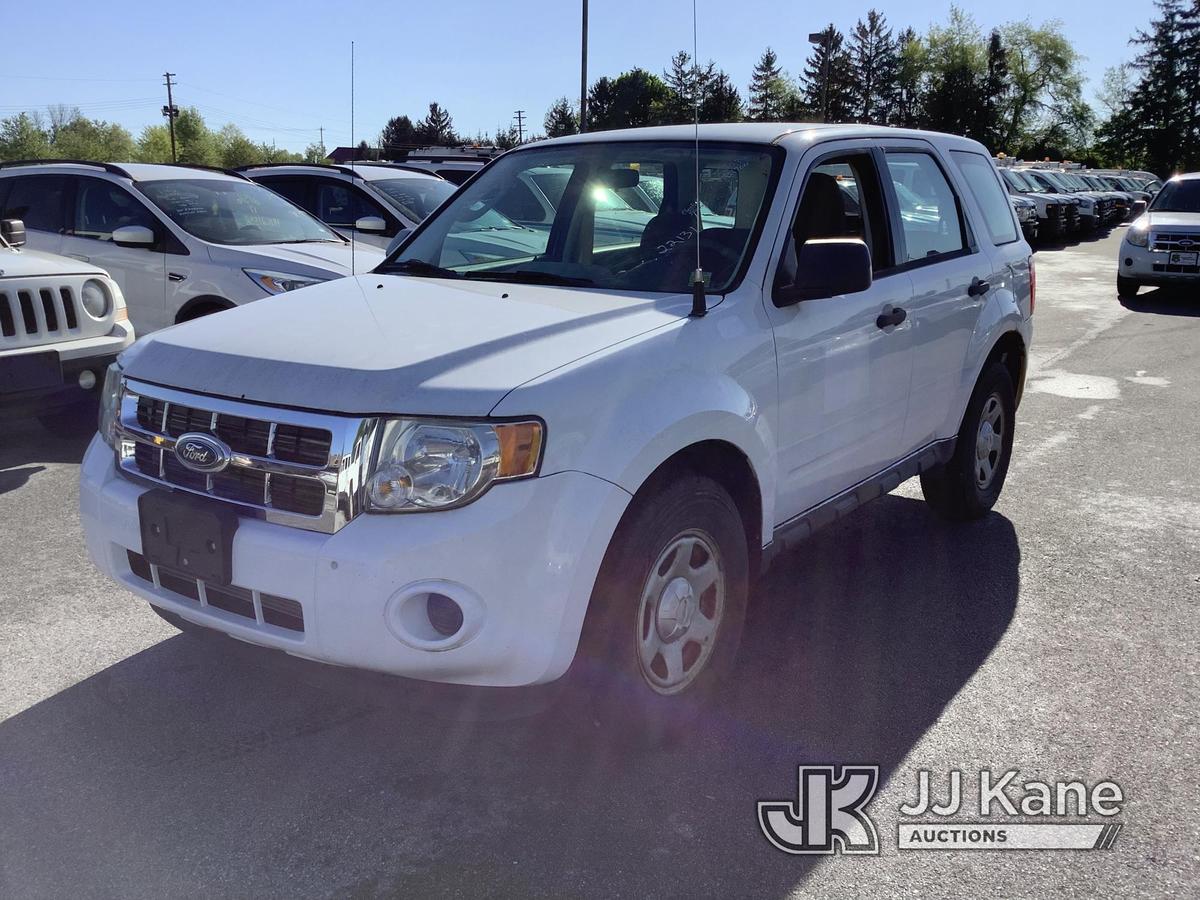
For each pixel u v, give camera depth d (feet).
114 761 9.87
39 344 19.17
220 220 25.71
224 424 9.04
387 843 8.71
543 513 8.43
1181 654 12.46
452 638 8.30
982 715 11.00
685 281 11.31
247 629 8.92
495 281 12.02
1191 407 26.12
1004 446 17.58
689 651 10.26
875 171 13.66
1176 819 9.24
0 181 27.50
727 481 10.77
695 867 8.49
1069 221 90.38
